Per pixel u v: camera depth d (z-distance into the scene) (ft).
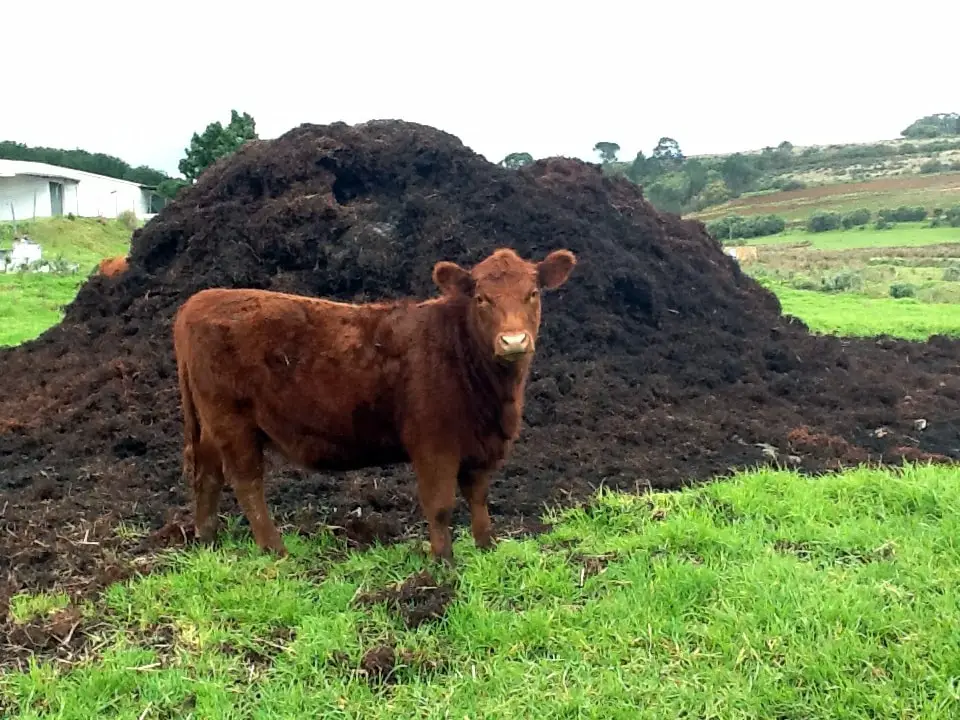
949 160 335.26
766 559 16.87
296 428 18.47
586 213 42.09
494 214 39.06
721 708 12.60
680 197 296.10
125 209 169.78
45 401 31.86
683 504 20.49
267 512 19.11
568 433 28.14
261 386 18.35
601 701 12.85
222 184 41.57
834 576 16.25
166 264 40.98
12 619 15.93
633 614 15.08
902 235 188.96
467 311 17.95
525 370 18.38
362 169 41.45
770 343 38.81
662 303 39.24
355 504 21.98
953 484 20.71
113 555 18.89
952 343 47.78
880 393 33.65
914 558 16.83
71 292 75.00
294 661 14.23
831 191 281.74
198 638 15.02
